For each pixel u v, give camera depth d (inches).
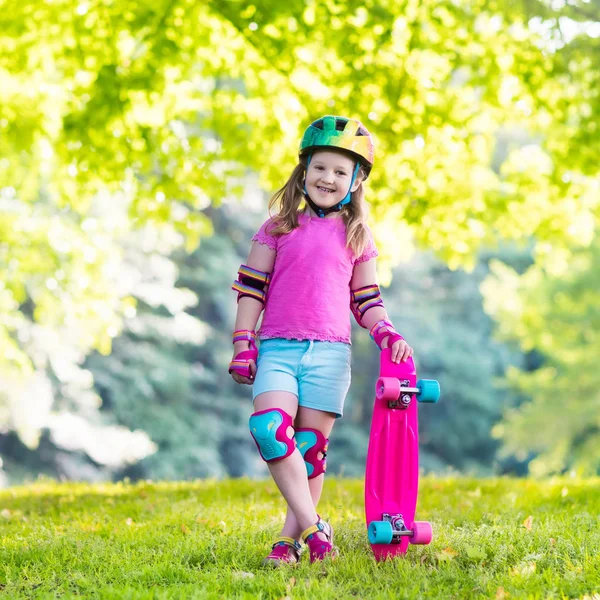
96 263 722.8
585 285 1470.2
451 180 589.9
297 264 247.4
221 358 1707.7
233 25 531.5
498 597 195.5
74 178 591.5
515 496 383.6
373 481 239.8
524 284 1528.1
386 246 597.9
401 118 552.7
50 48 554.3
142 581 218.8
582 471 497.0
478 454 1995.6
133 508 375.6
